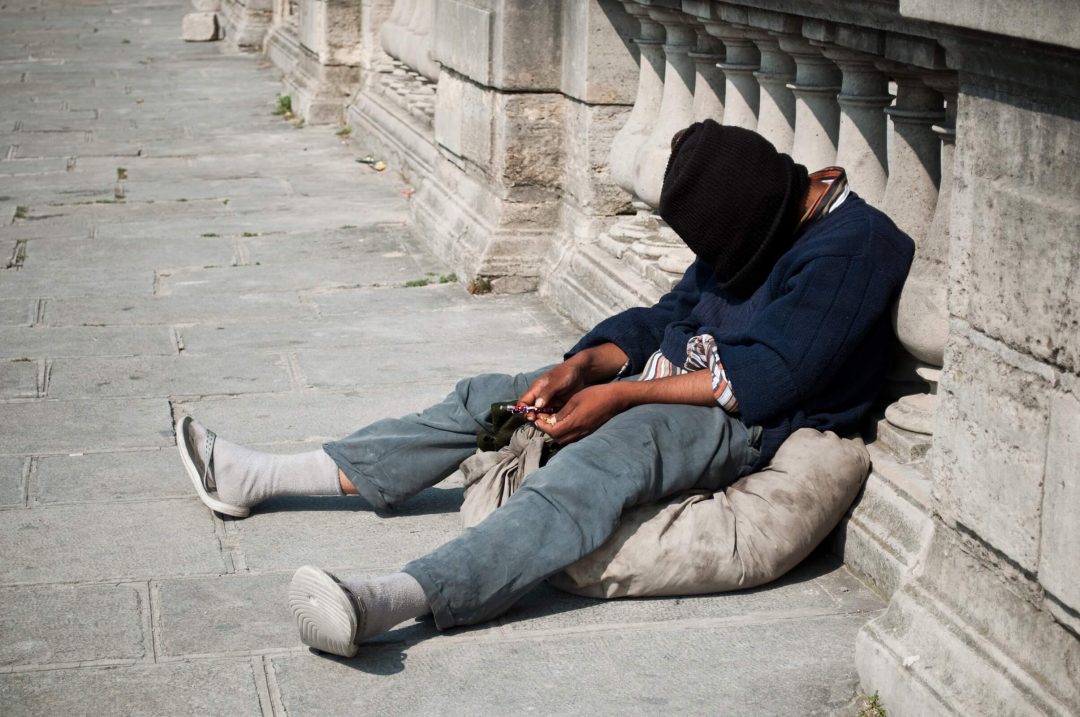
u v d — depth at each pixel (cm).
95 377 532
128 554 370
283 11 1634
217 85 1442
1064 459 241
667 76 546
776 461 349
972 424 270
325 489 390
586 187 618
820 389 343
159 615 335
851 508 357
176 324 610
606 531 322
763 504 342
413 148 944
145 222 821
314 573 299
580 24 604
